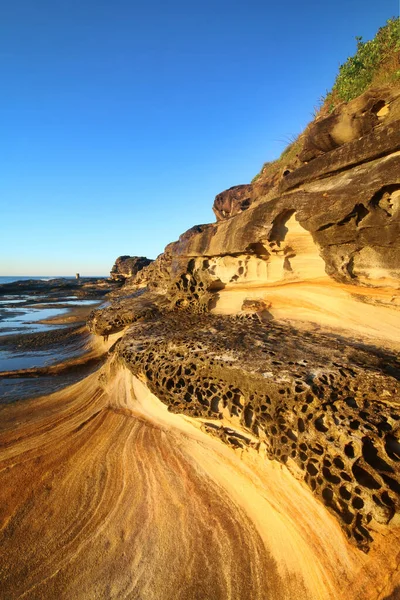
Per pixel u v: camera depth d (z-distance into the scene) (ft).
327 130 17.07
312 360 12.96
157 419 16.58
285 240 18.93
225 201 38.93
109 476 14.29
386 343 14.52
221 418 13.57
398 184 12.80
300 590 9.54
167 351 17.10
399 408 10.28
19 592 10.15
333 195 15.12
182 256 27.55
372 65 21.74
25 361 33.83
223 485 12.94
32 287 148.97
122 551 11.27
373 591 8.63
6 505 13.20
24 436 17.81
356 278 15.75
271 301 20.57
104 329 29.14
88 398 21.18
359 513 9.36
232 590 9.89
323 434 10.41
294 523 10.84
